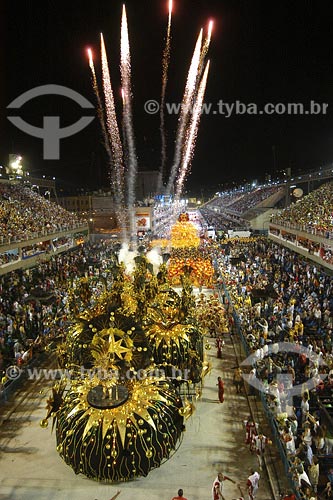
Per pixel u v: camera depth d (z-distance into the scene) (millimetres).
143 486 13789
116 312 15586
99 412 13383
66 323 26500
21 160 71125
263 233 78562
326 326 25625
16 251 45281
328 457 14953
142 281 21359
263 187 113938
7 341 23797
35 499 13273
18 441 16359
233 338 27438
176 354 18062
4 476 14344
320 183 82688
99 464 13039
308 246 44781
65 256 53312
